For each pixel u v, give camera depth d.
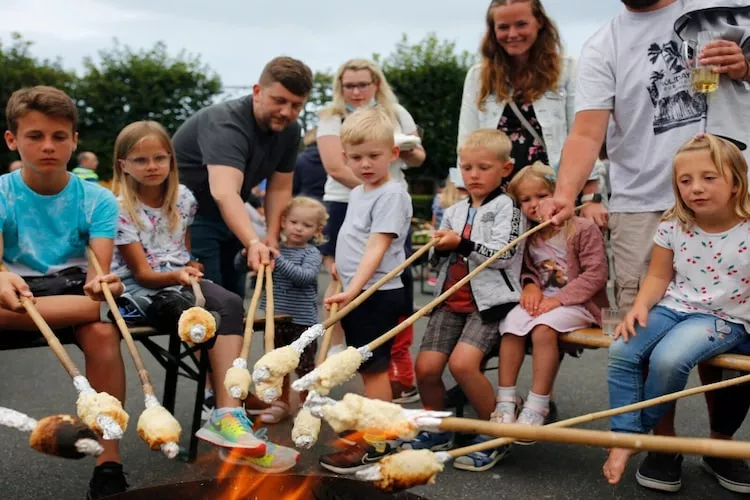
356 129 3.39
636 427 2.84
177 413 4.07
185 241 3.76
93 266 3.03
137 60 23.39
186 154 3.89
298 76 3.65
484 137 3.43
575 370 5.05
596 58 3.32
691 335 2.79
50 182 3.03
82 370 5.05
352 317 3.41
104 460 2.85
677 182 2.88
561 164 3.31
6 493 3.01
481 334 3.32
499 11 3.65
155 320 3.18
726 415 3.07
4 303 2.61
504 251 2.97
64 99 2.92
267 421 3.78
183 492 2.26
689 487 3.08
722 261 2.86
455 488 3.07
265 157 3.92
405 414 1.80
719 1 2.97
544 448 3.55
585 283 3.32
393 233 3.32
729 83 3.03
